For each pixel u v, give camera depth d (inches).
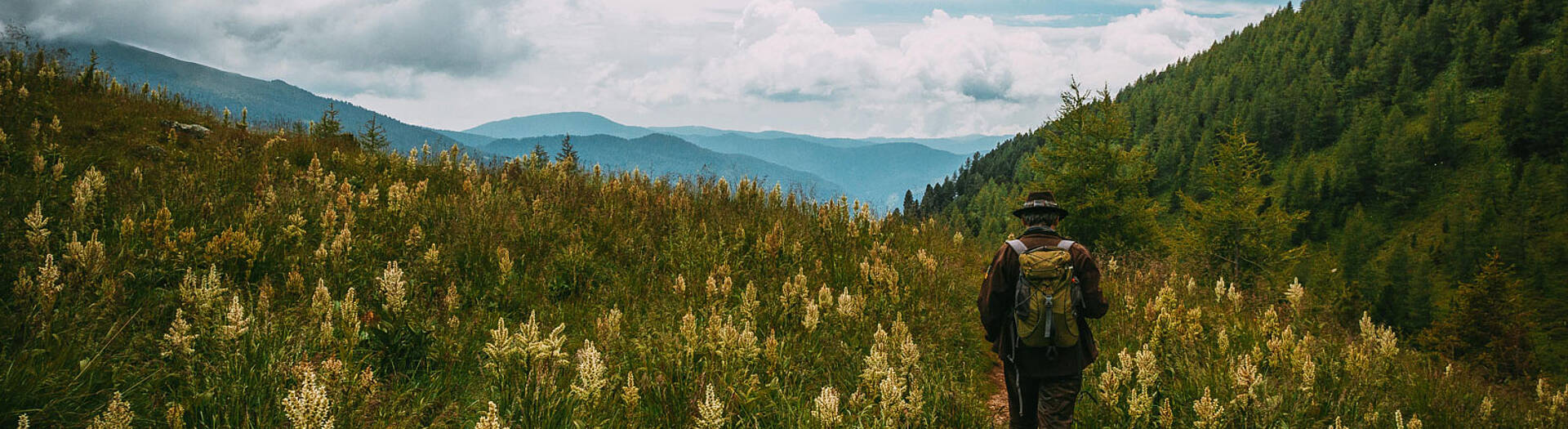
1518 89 6053.2
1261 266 1737.2
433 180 446.0
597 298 266.7
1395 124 6299.2
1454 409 220.5
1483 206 5305.1
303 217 295.4
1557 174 5137.8
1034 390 180.2
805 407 184.9
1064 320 166.2
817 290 303.9
